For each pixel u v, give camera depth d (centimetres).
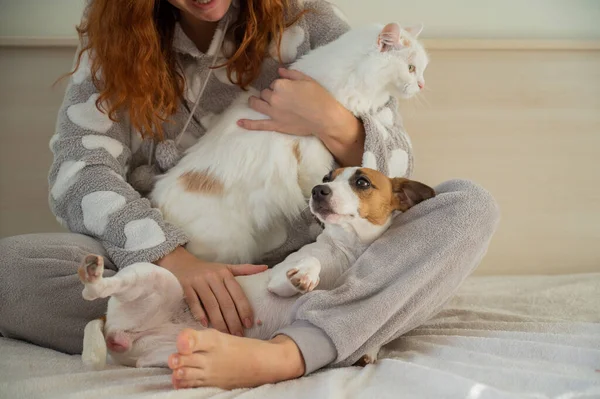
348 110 167
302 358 123
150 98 164
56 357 132
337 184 143
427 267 134
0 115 217
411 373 119
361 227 145
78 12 221
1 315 141
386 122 173
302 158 164
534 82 233
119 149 168
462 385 110
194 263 146
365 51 167
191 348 111
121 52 162
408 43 169
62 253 143
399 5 230
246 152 161
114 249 150
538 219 236
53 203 162
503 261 236
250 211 162
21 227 221
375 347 135
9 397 107
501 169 235
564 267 237
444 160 233
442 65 229
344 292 132
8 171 219
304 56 174
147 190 174
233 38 174
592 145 236
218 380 114
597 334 143
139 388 112
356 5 229
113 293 121
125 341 127
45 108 218
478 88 231
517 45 229
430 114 231
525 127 234
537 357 130
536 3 234
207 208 159
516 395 106
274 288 139
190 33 174
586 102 235
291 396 111
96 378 117
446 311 168
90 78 170
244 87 176
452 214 139
